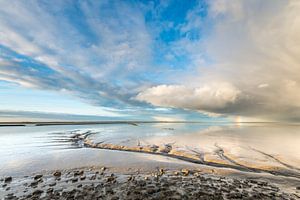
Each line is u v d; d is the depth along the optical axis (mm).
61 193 7156
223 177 9711
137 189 7648
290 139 26328
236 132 39062
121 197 6836
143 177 9445
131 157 13727
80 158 13016
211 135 31750
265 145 20469
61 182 8508
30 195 6934
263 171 11492
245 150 17359
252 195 7242
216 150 17484
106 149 18094
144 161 12500
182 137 28219
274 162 13125
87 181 8688
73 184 8258
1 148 17250
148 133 35750
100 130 44688
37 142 21734
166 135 31406
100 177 9320
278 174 10906
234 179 9391
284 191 7836
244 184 8641
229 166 12617
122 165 11484
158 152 17234
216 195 7125
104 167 10961
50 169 10445
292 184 8797
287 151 16906
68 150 16375
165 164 11859
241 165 12805
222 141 23734
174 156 15703
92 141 22969
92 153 14906
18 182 8430
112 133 35594
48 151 15742
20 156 13484
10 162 11719
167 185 8227
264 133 36625
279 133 36781
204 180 9117
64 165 11250
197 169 11016
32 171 10023
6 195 6934
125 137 27984
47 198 6672
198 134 33719
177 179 9180
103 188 7758
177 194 7168
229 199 6824
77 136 29422
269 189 8047
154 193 7250
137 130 45281
